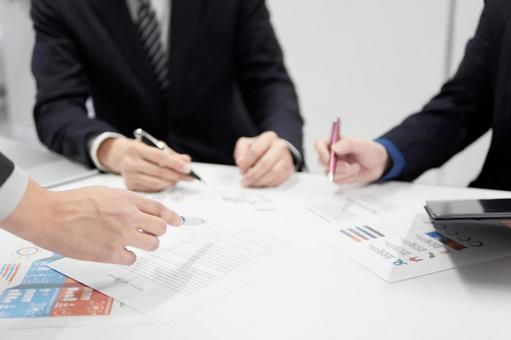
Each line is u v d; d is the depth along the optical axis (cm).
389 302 46
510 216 50
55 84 108
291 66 208
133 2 117
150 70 118
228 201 74
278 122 107
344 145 78
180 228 63
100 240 48
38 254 56
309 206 72
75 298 47
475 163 170
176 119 122
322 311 45
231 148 128
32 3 114
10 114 161
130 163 79
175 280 50
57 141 96
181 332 41
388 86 193
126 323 43
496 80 82
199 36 119
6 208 45
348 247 58
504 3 81
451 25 174
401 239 60
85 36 112
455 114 89
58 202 48
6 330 42
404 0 180
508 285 49
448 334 41
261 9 128
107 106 120
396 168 83
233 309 45
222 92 125
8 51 156
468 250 57
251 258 55
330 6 193
